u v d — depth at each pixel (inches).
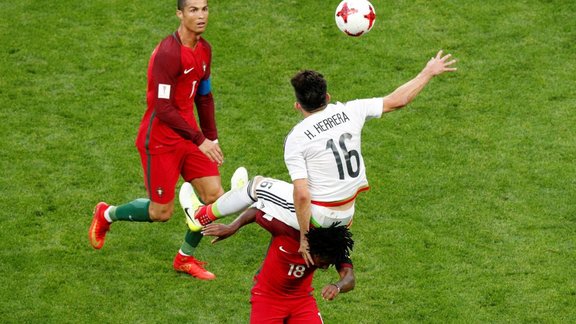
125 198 1537.9
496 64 1902.1
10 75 1843.0
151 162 1323.8
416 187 1578.5
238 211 1206.3
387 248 1430.9
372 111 1096.8
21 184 1557.6
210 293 1334.9
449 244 1440.7
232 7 2044.8
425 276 1371.8
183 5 1234.0
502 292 1336.1
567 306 1310.3
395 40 1961.1
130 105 1775.3
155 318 1278.3
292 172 1056.2
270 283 1139.9
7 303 1290.6
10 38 1942.7
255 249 1439.5
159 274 1370.6
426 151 1673.2
